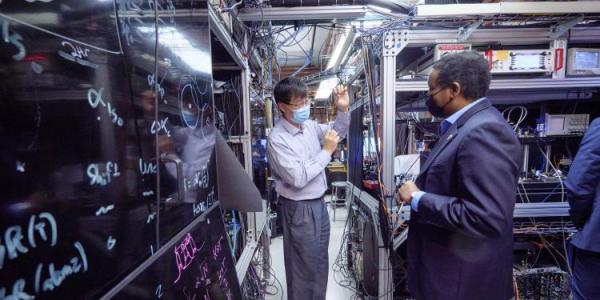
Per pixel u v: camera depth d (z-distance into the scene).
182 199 0.61
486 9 1.30
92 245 0.36
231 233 1.44
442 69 0.99
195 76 0.75
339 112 1.68
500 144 0.82
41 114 0.30
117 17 0.42
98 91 0.38
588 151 1.22
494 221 0.79
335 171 5.40
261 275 2.04
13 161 0.27
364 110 2.07
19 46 0.28
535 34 1.52
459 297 0.93
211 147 0.84
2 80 0.26
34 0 0.30
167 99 0.58
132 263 0.44
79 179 0.34
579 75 1.50
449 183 0.93
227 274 0.81
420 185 1.08
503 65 1.49
